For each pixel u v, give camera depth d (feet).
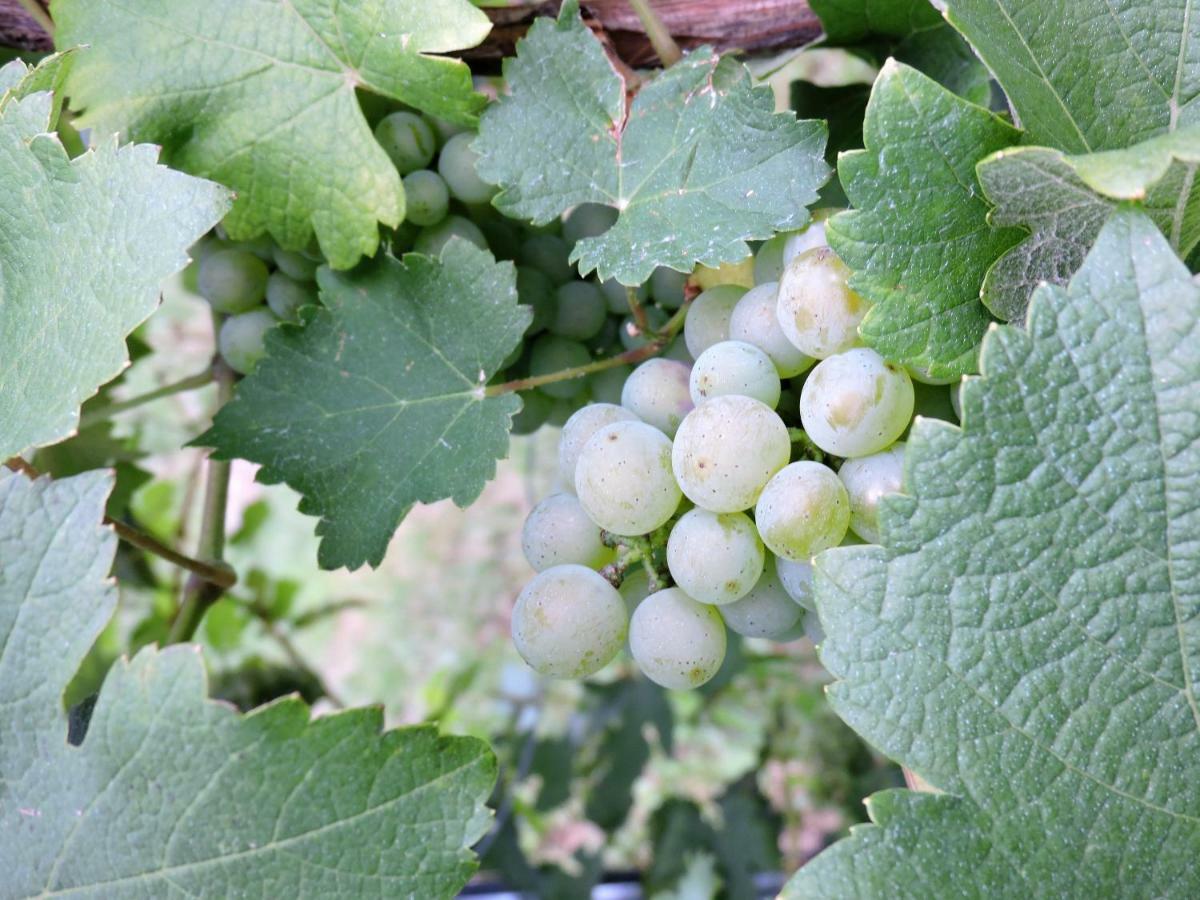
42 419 0.42
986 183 0.37
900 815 0.35
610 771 1.16
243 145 0.54
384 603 1.88
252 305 0.64
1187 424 0.33
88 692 0.93
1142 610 0.35
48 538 0.39
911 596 0.35
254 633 1.06
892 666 0.35
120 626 1.04
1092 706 0.35
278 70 0.52
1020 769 0.35
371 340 0.55
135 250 0.41
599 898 1.16
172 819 0.38
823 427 0.40
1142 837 0.35
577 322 0.61
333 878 0.38
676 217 0.48
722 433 0.41
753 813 1.15
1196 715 0.35
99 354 0.41
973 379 0.34
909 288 0.39
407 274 0.55
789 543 0.40
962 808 0.35
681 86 0.50
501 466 1.95
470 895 1.09
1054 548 0.35
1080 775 0.35
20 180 0.43
